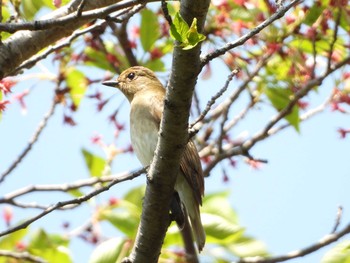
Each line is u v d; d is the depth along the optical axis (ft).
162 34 43.83
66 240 40.75
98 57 44.55
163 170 28.30
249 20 41.37
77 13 26.07
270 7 40.55
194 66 25.26
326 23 40.60
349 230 39.73
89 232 40.60
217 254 40.57
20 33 32.30
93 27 33.42
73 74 43.75
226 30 41.47
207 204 41.11
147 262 30.35
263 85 43.39
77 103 43.01
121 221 38.93
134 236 38.14
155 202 29.12
